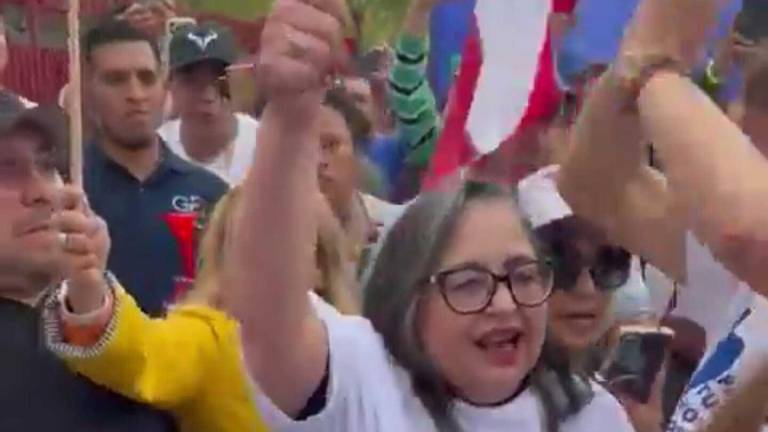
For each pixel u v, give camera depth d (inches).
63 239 93.7
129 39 167.5
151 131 166.2
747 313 81.6
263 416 85.2
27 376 95.0
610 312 111.0
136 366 94.7
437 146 118.3
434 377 88.1
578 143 68.9
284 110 71.6
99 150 166.9
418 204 91.0
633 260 118.3
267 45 65.9
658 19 54.5
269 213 76.3
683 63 54.3
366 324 89.4
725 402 84.1
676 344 127.1
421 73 172.9
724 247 49.8
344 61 67.9
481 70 106.8
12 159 95.0
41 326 96.3
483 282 88.2
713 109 52.3
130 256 161.2
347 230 161.3
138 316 96.0
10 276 95.9
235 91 192.7
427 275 88.3
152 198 163.9
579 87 112.8
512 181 106.3
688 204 51.0
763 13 72.6
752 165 50.1
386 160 181.2
